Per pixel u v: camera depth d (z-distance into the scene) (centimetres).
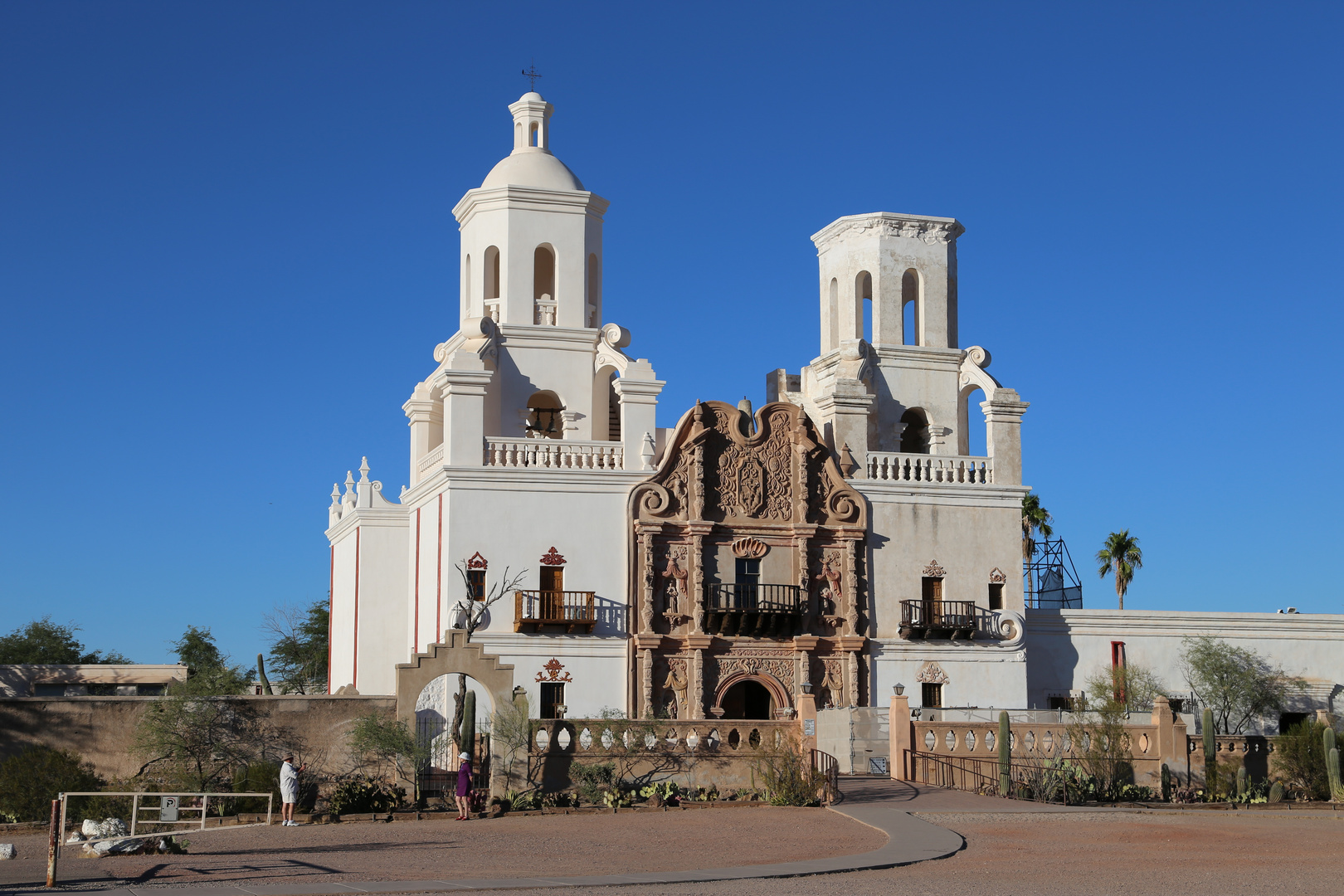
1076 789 3675
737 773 3647
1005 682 4884
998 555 4966
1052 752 3984
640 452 4700
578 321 5197
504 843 2661
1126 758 4028
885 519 4881
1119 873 2325
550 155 5431
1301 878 2288
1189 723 4328
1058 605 5388
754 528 4722
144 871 2245
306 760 3538
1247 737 4353
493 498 4544
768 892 2067
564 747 3575
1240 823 3203
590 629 4544
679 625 4634
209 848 2591
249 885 2059
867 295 5350
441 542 4591
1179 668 5169
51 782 3256
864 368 5100
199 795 2977
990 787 3769
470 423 4584
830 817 3164
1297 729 4434
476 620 4406
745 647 4672
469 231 5309
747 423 4806
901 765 3909
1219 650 5125
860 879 2227
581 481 4616
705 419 4747
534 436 5103
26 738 3447
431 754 3566
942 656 4844
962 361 5262
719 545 4700
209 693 3509
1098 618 5122
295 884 2069
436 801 3406
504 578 4509
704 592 4644
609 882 2134
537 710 4472
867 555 4844
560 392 5109
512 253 5166
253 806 3294
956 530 4941
